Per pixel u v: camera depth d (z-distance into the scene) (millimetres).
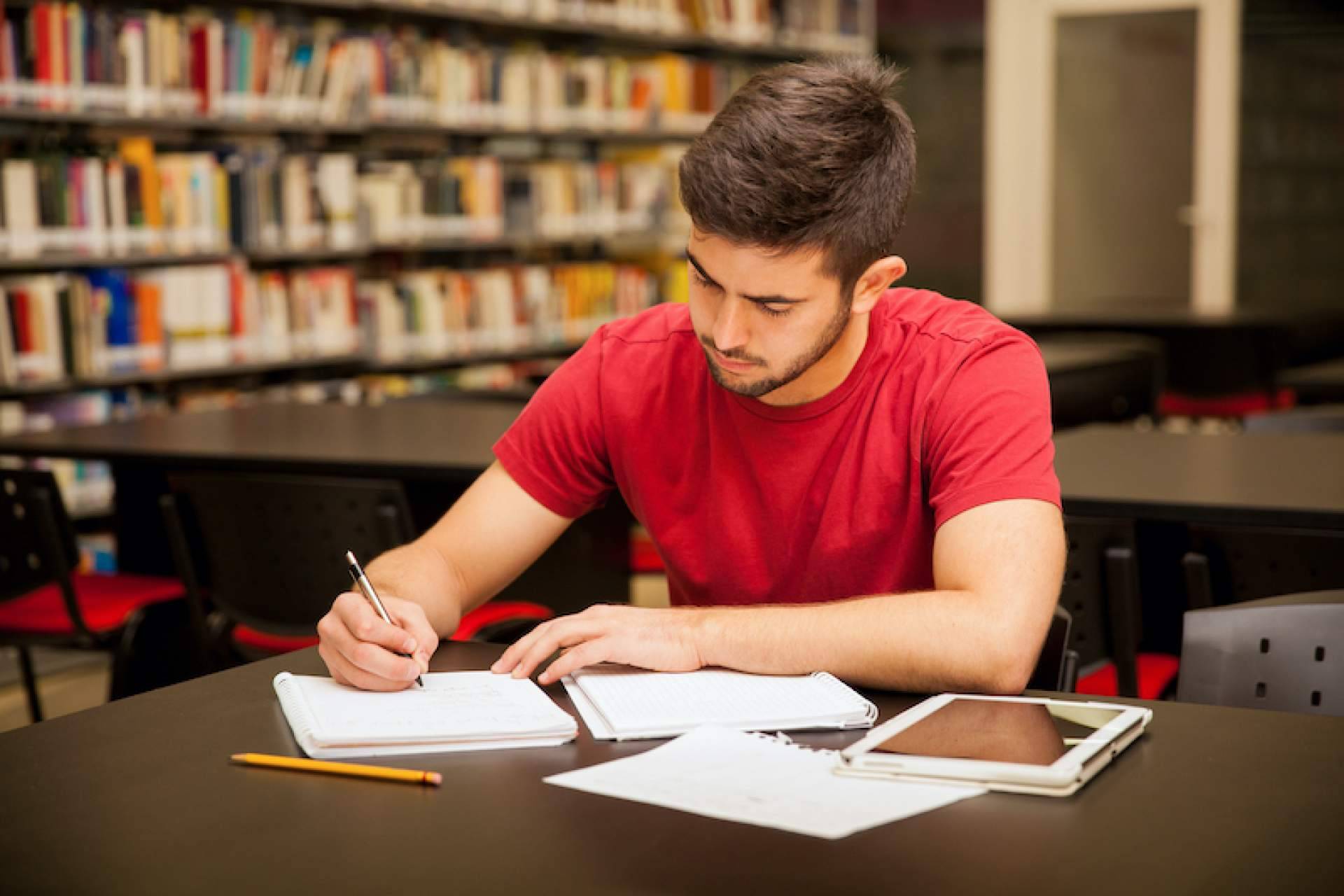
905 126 1346
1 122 4664
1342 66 7914
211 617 2787
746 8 6984
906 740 1079
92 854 938
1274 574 2064
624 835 952
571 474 1622
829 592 1543
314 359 5402
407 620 1364
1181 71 8438
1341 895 858
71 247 4602
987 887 869
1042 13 8609
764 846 930
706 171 1252
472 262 6242
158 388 5125
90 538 4773
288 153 5402
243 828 977
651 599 4746
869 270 1334
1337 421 3207
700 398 1564
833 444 1500
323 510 2445
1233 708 1205
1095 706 1157
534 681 1307
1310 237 8109
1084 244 8812
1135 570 2135
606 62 6441
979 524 1346
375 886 882
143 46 4742
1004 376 1437
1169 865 897
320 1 5328
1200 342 6172
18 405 4562
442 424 3348
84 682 4098
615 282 6586
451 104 5766
